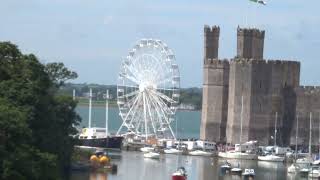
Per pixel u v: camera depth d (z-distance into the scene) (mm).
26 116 158750
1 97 161375
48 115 178000
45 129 175500
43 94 179500
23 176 147625
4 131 148250
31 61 177750
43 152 165750
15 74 170250
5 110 150125
